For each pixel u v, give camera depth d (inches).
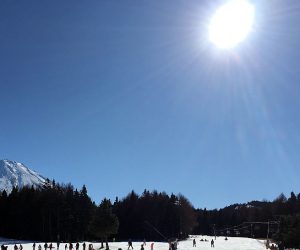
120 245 3759.8
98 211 3624.5
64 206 5344.5
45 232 5280.5
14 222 5423.2
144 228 5930.1
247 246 4047.7
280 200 7204.7
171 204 6102.4
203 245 4082.2
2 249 3041.3
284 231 4239.7
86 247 3570.4
